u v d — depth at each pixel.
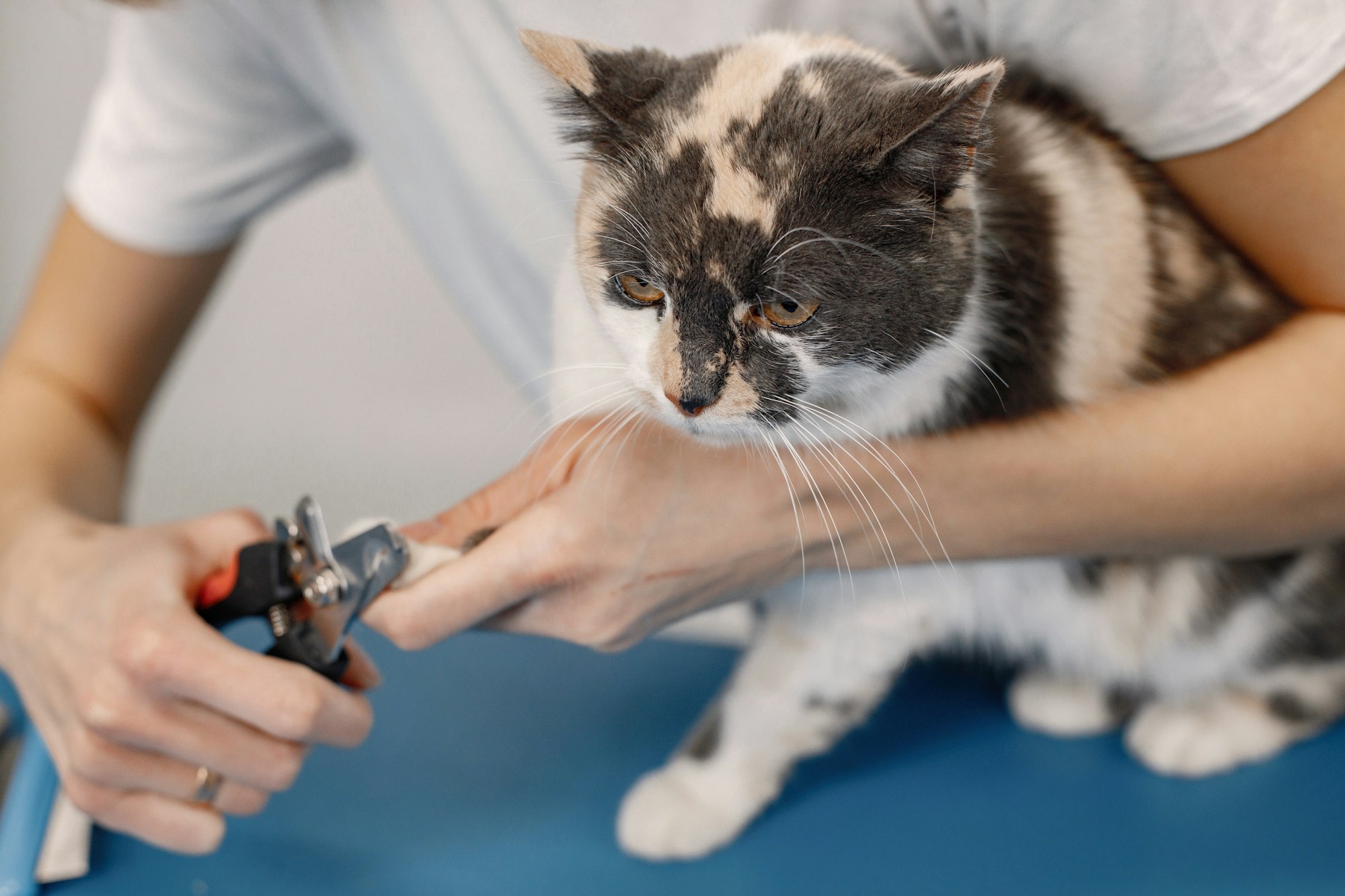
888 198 0.43
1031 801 0.52
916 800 0.52
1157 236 0.48
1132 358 0.48
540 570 0.44
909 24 0.49
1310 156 0.42
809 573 0.50
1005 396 0.47
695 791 0.51
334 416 0.93
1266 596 0.53
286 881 0.48
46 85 0.87
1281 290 0.47
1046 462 0.44
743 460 0.45
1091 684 0.56
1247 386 0.45
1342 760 0.53
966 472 0.45
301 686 0.44
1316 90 0.41
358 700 0.46
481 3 0.51
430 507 0.92
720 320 0.45
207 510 0.95
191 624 0.44
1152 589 0.53
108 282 0.58
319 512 0.43
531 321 0.57
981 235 0.47
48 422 0.55
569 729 0.55
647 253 0.45
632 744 0.54
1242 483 0.44
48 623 0.46
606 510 0.44
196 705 0.45
